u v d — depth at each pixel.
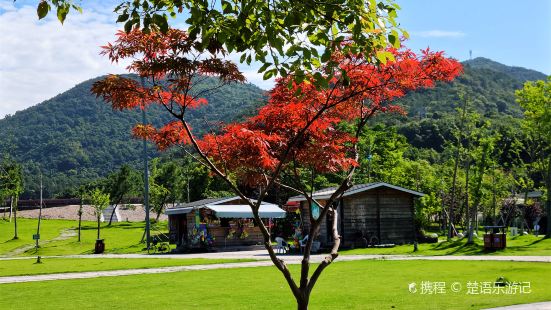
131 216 94.31
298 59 6.12
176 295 14.20
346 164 8.35
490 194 47.72
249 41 6.07
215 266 23.03
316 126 8.07
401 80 8.01
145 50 7.35
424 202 44.44
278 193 49.94
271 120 8.01
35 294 15.40
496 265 18.64
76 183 195.38
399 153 48.91
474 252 25.92
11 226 73.31
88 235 61.84
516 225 54.59
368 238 33.56
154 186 74.69
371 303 11.67
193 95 8.12
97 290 15.90
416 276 16.42
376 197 34.22
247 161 7.73
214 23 5.99
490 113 107.00
